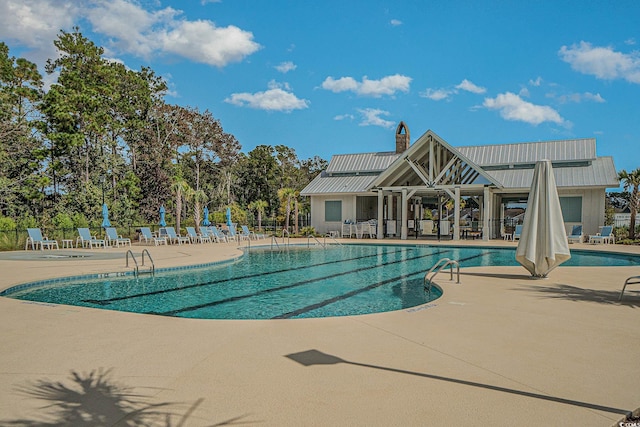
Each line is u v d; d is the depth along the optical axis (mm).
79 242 22875
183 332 5379
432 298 9289
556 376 3854
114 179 38906
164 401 3291
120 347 4727
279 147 59625
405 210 26859
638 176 23625
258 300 9125
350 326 5688
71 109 33281
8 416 3029
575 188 24844
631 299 7586
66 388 3551
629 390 3539
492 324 5777
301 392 3471
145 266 13055
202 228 26953
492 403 3271
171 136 48750
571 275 10719
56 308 6906
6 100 31000
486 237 24703
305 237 30031
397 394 3434
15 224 22625
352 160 34406
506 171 28406
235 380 3738
